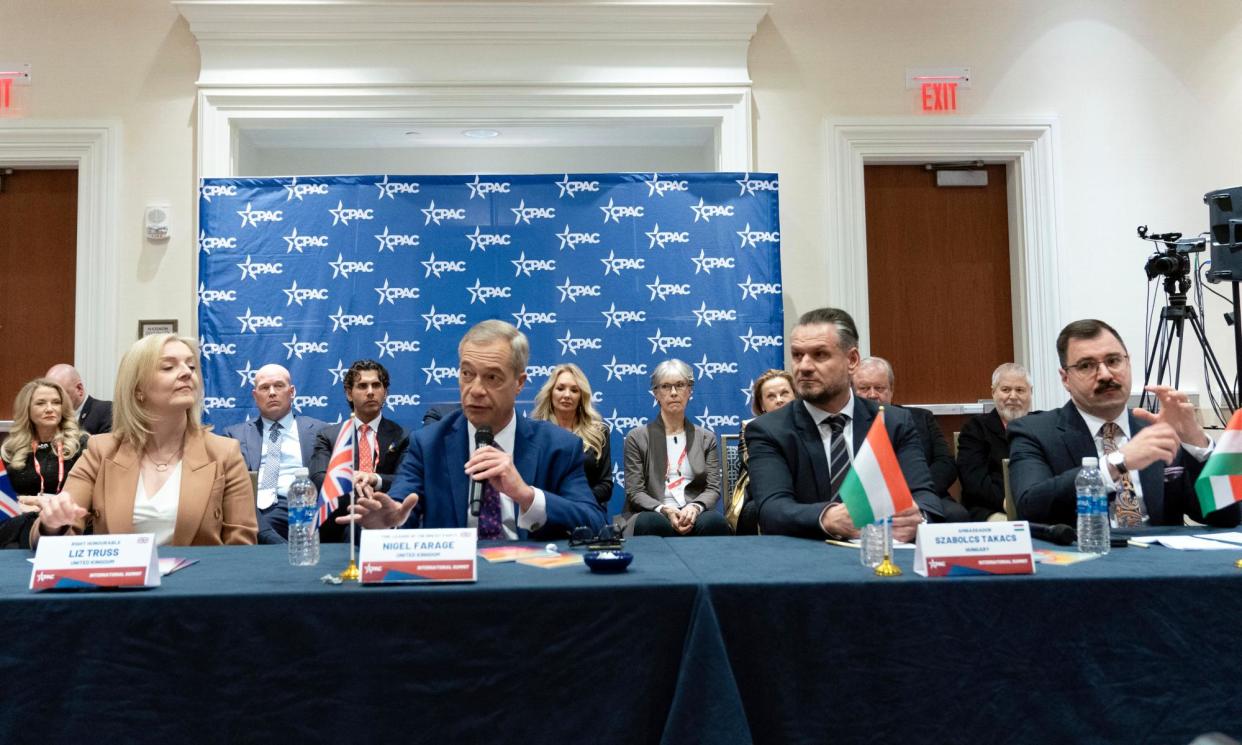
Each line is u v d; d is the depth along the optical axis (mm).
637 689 1536
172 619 1526
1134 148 5672
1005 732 1562
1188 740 1564
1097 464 2322
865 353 5527
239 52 5363
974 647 1575
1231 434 2121
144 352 2578
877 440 1859
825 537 2303
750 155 5516
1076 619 1586
